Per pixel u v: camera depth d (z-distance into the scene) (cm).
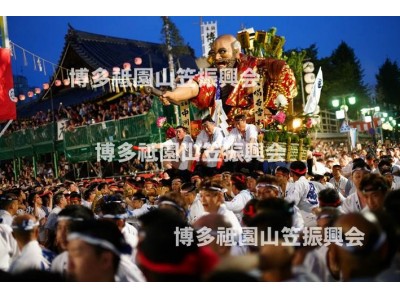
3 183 2606
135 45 3120
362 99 2386
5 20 1108
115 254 307
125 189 968
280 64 1230
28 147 2503
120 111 2186
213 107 1205
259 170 1025
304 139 1237
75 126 2141
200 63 1494
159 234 263
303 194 689
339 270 333
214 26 1594
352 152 1575
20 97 1927
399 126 2978
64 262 423
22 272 312
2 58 1095
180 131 1108
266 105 1243
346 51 2170
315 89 1391
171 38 2031
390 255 283
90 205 935
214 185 528
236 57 1220
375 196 484
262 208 364
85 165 2231
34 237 446
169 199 461
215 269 261
